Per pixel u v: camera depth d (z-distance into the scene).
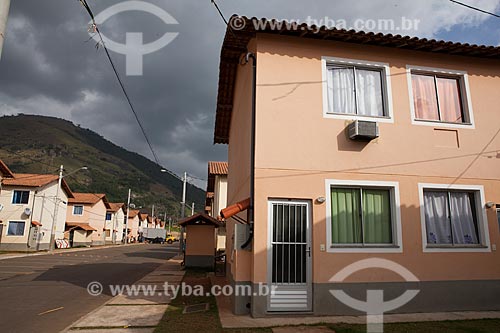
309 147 8.33
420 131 8.92
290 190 8.08
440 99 9.38
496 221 8.91
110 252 34.25
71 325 7.04
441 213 8.84
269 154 8.15
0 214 32.88
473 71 9.56
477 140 9.20
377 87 9.07
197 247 18.34
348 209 8.45
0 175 26.55
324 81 8.66
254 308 7.54
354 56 8.91
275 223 8.05
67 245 40.00
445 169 8.86
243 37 8.95
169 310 8.31
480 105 9.42
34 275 15.17
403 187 8.56
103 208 53.84
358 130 8.22
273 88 8.41
